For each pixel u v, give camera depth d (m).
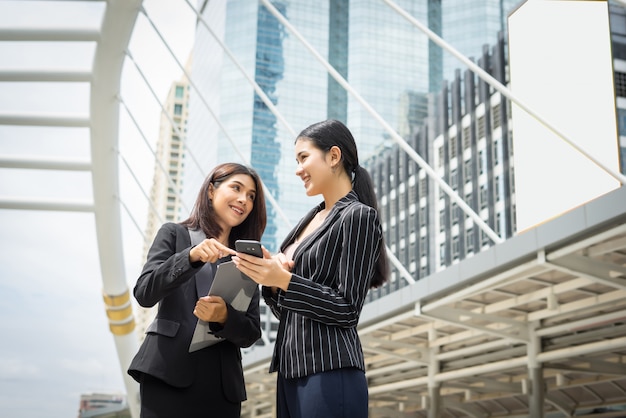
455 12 126.06
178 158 154.88
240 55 118.94
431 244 92.00
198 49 136.12
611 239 9.70
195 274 3.65
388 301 13.12
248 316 3.67
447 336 16.31
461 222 86.81
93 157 20.27
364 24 125.94
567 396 23.70
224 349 3.61
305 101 119.00
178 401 3.44
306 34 123.00
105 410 127.31
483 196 84.12
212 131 118.75
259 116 115.88
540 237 9.55
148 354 3.45
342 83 15.89
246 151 113.75
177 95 158.38
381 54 125.44
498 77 84.44
